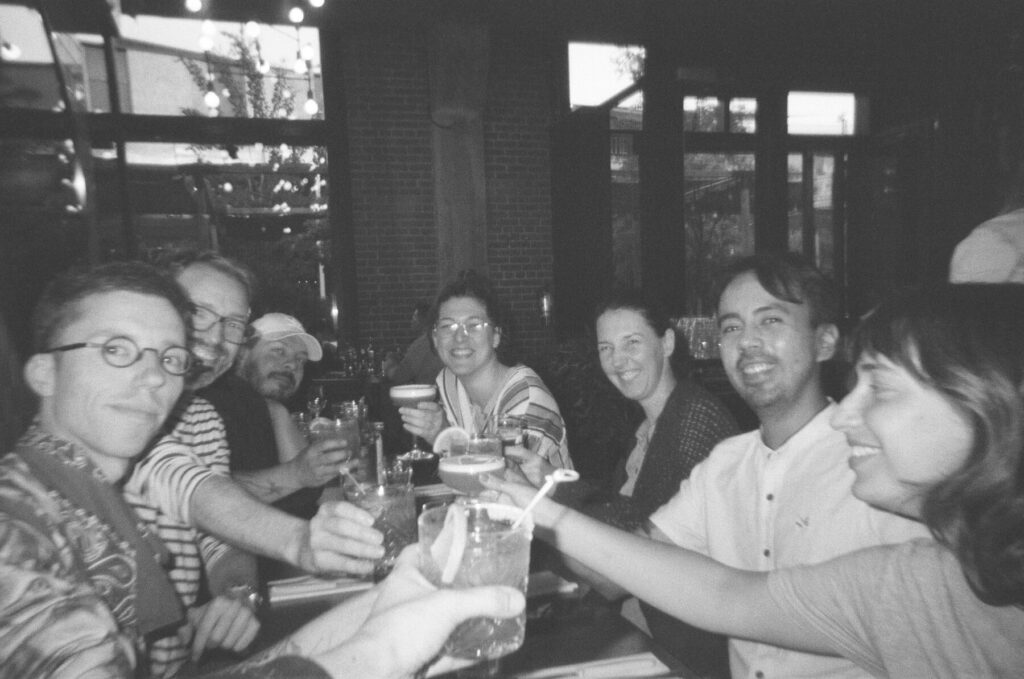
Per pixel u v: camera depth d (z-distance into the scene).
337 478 2.62
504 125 6.73
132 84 6.01
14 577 0.74
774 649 1.38
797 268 1.48
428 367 4.59
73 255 4.14
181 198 6.80
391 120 6.46
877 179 7.15
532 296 6.88
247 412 2.44
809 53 6.69
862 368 0.95
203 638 1.33
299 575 1.76
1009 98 3.04
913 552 0.99
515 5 6.08
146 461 1.50
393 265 6.55
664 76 6.27
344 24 6.24
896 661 0.97
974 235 1.89
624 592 1.58
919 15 6.34
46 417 1.05
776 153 6.82
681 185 6.33
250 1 5.93
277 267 7.00
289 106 6.39
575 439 3.15
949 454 0.84
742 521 1.56
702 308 7.05
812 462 1.44
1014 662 0.88
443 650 0.86
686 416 1.87
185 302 1.16
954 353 0.81
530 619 1.38
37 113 3.91
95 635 0.74
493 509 0.99
